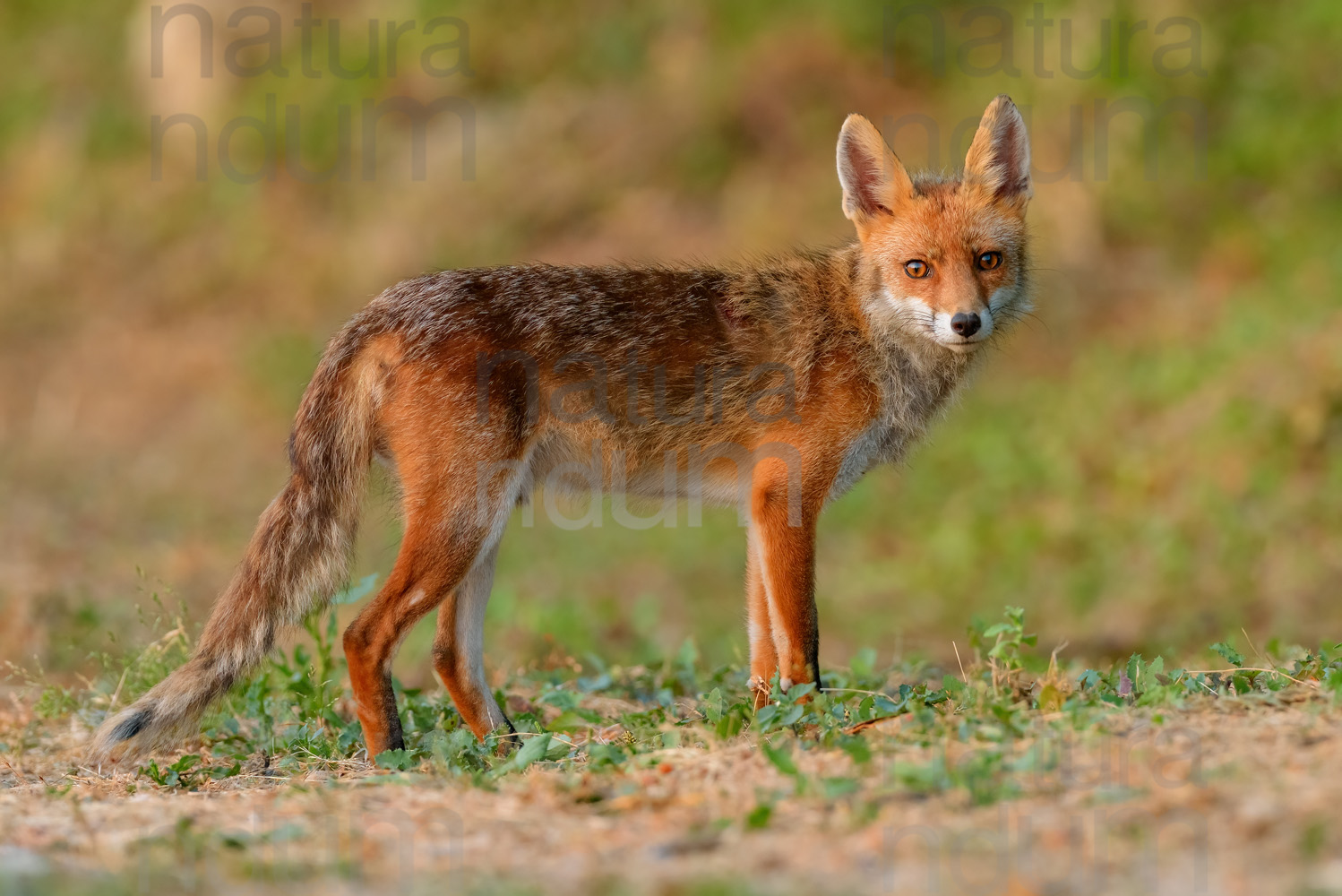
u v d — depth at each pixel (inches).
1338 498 754.8
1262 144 1069.8
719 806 290.0
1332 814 241.8
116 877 258.2
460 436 397.1
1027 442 897.5
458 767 358.0
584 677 519.2
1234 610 684.1
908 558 832.9
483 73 1307.8
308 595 403.5
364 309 416.2
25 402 1165.1
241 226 1299.2
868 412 433.7
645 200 1191.6
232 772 387.5
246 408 1103.6
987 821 261.9
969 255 430.0
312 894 245.6
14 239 1373.0
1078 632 694.5
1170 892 222.2
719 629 714.2
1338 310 900.6
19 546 828.6
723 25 1270.9
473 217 1219.9
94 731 441.1
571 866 256.7
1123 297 1015.0
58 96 1494.8
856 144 443.2
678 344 424.5
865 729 345.7
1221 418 836.0
